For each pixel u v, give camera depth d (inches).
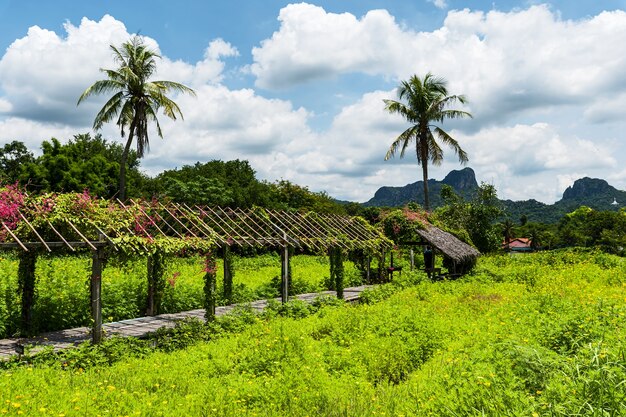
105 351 418.3
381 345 393.4
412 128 1545.3
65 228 477.1
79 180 1672.0
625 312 395.9
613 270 948.6
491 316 512.1
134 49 1246.9
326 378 321.1
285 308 621.0
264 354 378.6
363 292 767.1
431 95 1534.2
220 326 523.8
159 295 616.7
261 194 2081.7
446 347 402.6
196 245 567.8
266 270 1085.1
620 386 203.5
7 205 454.0
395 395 289.6
